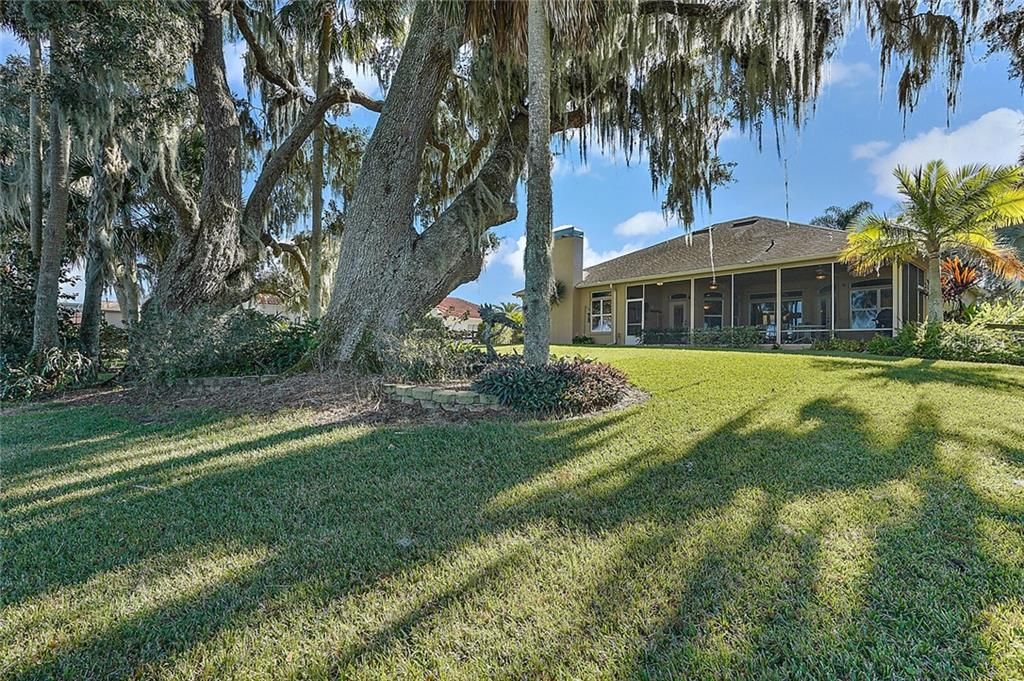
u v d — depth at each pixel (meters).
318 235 10.96
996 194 10.03
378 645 1.67
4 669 1.60
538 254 5.94
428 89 7.33
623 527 2.47
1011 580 1.93
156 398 6.90
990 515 2.48
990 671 1.48
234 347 7.40
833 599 1.83
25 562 2.29
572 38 5.82
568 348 14.95
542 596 1.91
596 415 5.09
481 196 7.84
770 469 3.27
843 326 16.42
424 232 7.73
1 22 6.52
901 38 6.86
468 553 2.28
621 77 7.38
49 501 3.06
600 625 1.73
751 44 6.98
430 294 7.50
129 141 7.55
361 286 7.19
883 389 6.08
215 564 2.24
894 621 1.71
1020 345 9.12
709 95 7.96
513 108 7.96
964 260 15.59
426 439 4.31
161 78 6.62
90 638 1.74
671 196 8.48
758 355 10.47
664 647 1.61
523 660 1.58
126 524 2.68
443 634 1.71
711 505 2.70
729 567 2.06
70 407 6.83
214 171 8.18
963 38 6.66
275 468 3.61
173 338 7.11
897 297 13.85
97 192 9.45
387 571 2.15
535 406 5.25
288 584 2.06
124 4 5.66
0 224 10.75
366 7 8.99
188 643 1.71
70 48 6.09
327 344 7.19
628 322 20.00
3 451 4.40
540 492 3.00
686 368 8.19
